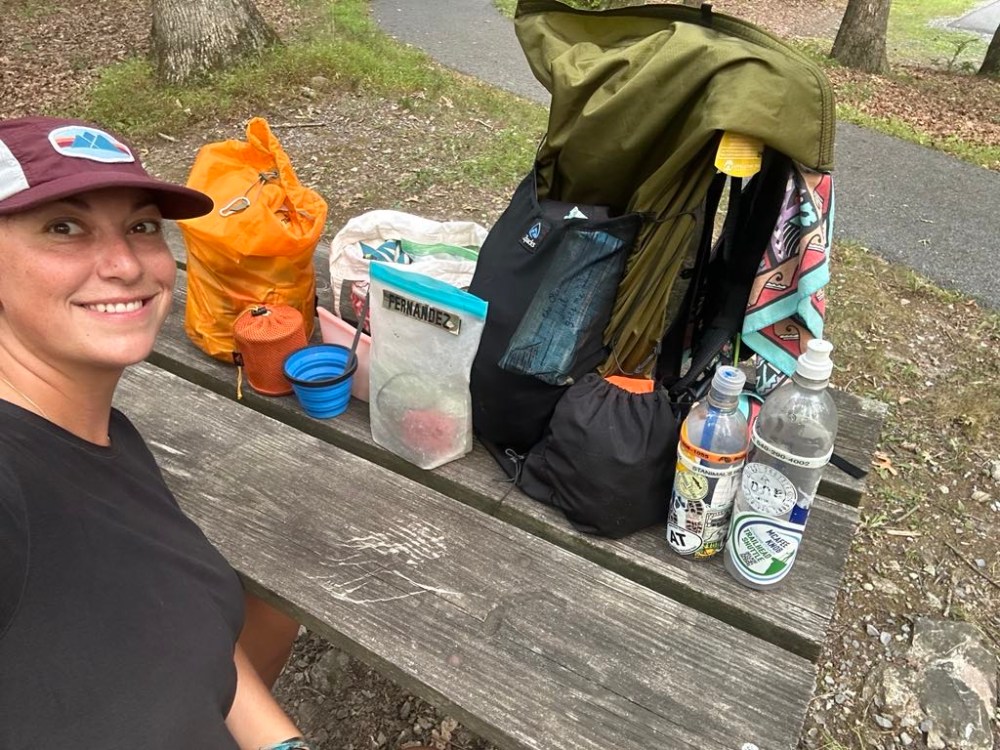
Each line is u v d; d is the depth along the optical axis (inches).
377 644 49.9
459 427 64.6
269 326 71.1
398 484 63.6
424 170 192.2
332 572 55.2
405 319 61.4
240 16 254.5
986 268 172.7
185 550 42.6
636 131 58.6
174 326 85.0
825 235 56.3
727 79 54.2
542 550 57.2
